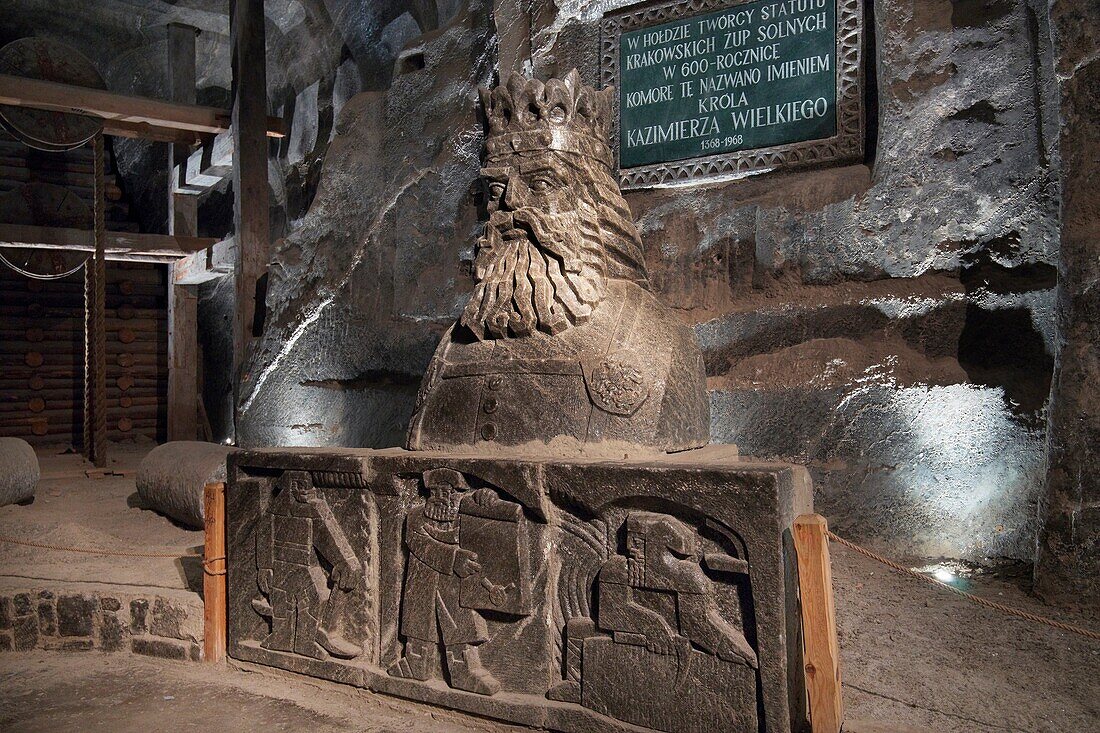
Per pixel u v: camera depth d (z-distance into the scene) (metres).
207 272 8.02
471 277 5.21
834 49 4.12
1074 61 3.08
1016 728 2.27
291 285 6.24
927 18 3.77
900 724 2.29
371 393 5.68
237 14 6.96
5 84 6.52
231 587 3.30
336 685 2.99
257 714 2.85
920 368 3.71
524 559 2.62
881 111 3.87
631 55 4.68
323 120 8.16
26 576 3.87
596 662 2.48
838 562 3.48
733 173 4.39
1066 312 3.07
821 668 2.18
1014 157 3.53
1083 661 2.59
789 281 4.06
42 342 9.27
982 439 3.52
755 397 4.04
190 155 8.26
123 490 6.10
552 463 2.58
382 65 7.45
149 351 9.81
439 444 3.04
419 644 2.79
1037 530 3.08
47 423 9.23
